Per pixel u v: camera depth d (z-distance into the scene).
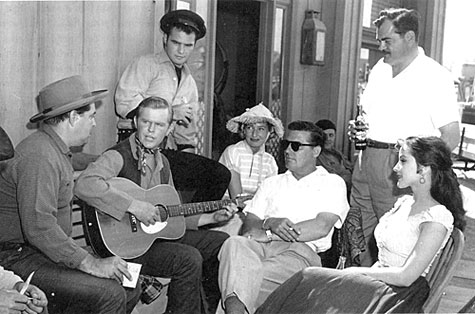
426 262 2.74
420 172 2.91
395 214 3.02
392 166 3.96
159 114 3.26
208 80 5.69
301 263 3.35
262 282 3.24
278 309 2.85
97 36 4.38
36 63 3.97
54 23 4.06
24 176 2.74
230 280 3.10
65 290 2.73
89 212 3.13
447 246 2.82
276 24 6.73
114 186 3.18
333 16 7.28
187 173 3.84
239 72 6.71
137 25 4.74
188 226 3.61
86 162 3.80
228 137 6.24
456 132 3.83
